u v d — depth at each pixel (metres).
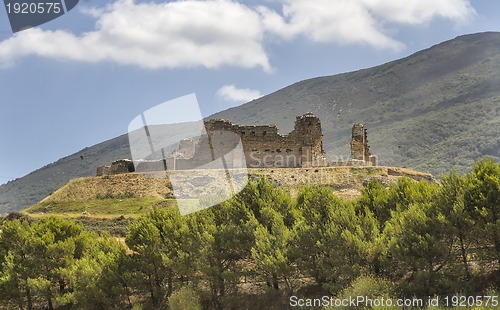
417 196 54.16
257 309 47.97
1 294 54.09
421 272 44.75
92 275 52.91
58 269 55.34
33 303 56.97
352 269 47.25
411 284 45.25
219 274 50.25
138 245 53.34
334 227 49.50
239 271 51.66
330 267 48.28
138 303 52.44
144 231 53.66
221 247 51.62
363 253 47.84
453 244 48.41
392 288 43.88
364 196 58.50
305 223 51.69
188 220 53.22
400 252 46.03
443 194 48.38
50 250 55.91
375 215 56.03
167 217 55.97
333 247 48.59
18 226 57.59
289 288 49.81
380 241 48.25
